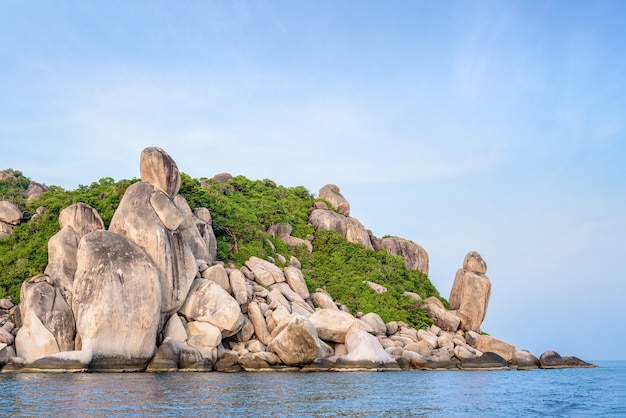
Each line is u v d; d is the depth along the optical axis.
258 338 43.78
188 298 41.94
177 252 41.78
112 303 36.97
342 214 76.00
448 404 26.75
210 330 40.81
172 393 26.45
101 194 55.06
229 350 42.09
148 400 24.05
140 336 37.66
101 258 37.88
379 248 73.75
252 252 54.91
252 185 77.56
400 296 60.44
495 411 25.58
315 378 36.47
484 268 64.25
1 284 45.78
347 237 70.31
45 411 20.83
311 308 50.41
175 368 38.78
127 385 28.89
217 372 39.22
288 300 49.78
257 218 64.69
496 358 51.94
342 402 25.89
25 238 50.34
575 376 49.41
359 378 37.69
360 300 57.22
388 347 49.25
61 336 37.97
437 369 48.25
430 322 57.91
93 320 36.41
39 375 33.62
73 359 35.44
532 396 32.09
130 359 37.25
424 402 27.05
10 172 78.56
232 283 45.31
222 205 58.94
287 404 24.66
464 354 51.00
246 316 44.62
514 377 44.47
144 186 43.00
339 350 45.00
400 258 69.62
